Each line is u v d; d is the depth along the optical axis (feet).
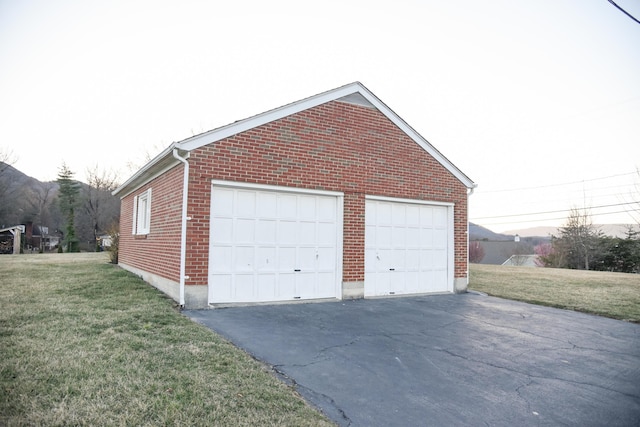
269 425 10.48
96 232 150.92
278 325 21.83
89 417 10.18
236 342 18.19
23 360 14.06
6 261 56.49
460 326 23.49
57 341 16.48
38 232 161.17
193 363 14.70
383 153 33.78
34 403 10.82
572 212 113.39
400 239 35.06
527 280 48.85
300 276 29.78
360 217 32.35
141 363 14.35
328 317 24.50
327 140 30.94
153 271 32.91
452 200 37.88
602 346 20.15
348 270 31.48
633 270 98.68
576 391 14.06
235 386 12.91
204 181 25.90
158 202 32.32
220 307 26.11
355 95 32.60
